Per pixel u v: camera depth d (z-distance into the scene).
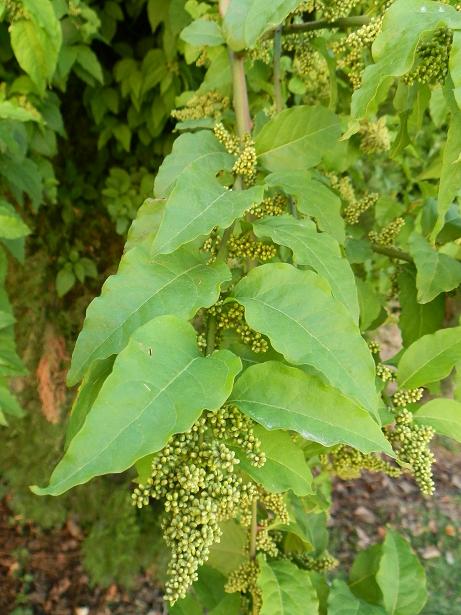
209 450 0.29
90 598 1.14
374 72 0.31
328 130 0.43
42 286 1.20
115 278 0.31
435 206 0.53
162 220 0.31
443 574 1.25
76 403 0.31
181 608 0.50
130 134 1.11
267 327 0.30
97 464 0.23
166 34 0.97
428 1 0.31
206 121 0.55
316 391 0.29
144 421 0.25
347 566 1.28
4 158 0.82
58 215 1.20
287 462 0.32
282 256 0.43
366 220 0.89
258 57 0.56
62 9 0.83
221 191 0.33
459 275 0.47
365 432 0.28
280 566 0.45
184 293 0.31
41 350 1.20
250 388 0.30
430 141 1.16
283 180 0.40
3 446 1.21
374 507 1.43
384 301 0.73
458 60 0.28
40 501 1.23
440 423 0.40
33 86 0.85
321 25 0.50
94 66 0.89
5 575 1.16
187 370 0.27
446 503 1.44
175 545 0.28
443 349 0.41
